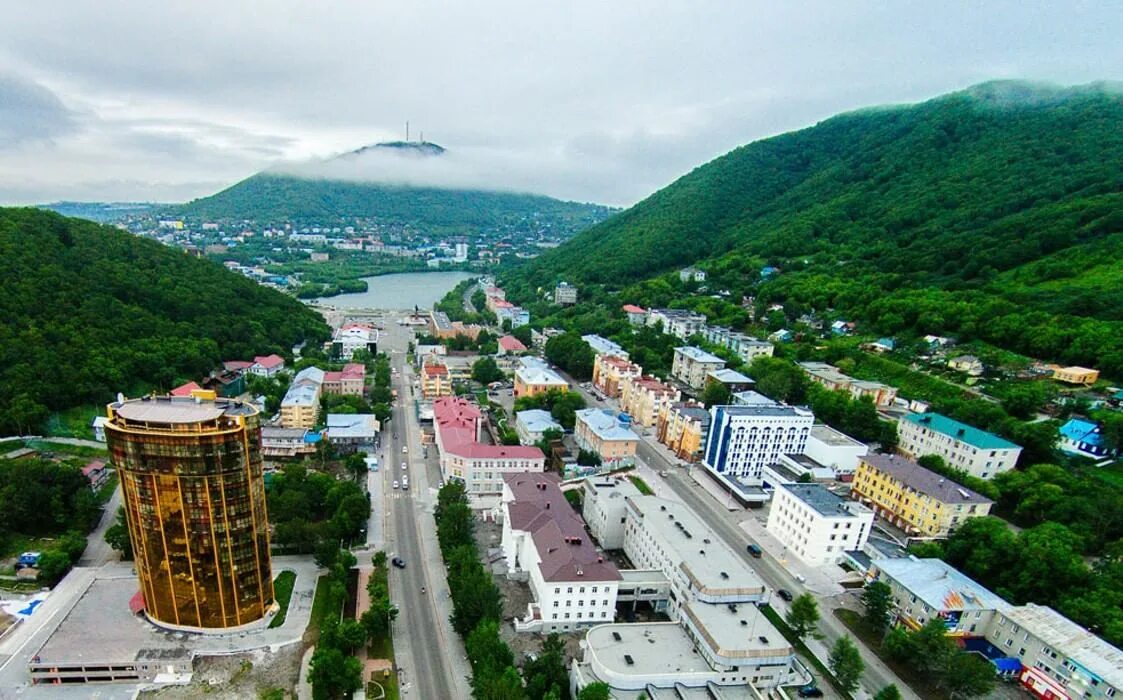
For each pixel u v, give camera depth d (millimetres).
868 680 132500
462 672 130625
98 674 122750
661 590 152750
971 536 173000
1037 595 153625
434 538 183250
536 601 150875
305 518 181125
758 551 182750
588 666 123188
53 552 156250
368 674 127938
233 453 126375
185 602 133250
